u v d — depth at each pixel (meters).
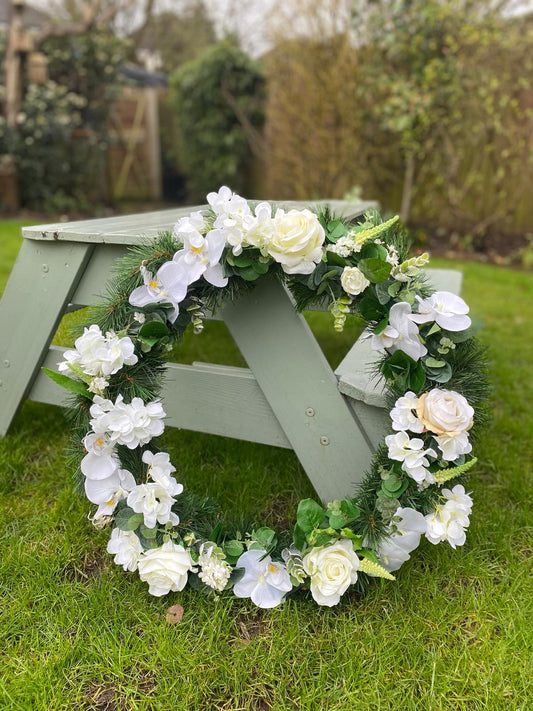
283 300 0.86
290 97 3.90
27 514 1.01
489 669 0.74
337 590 0.76
